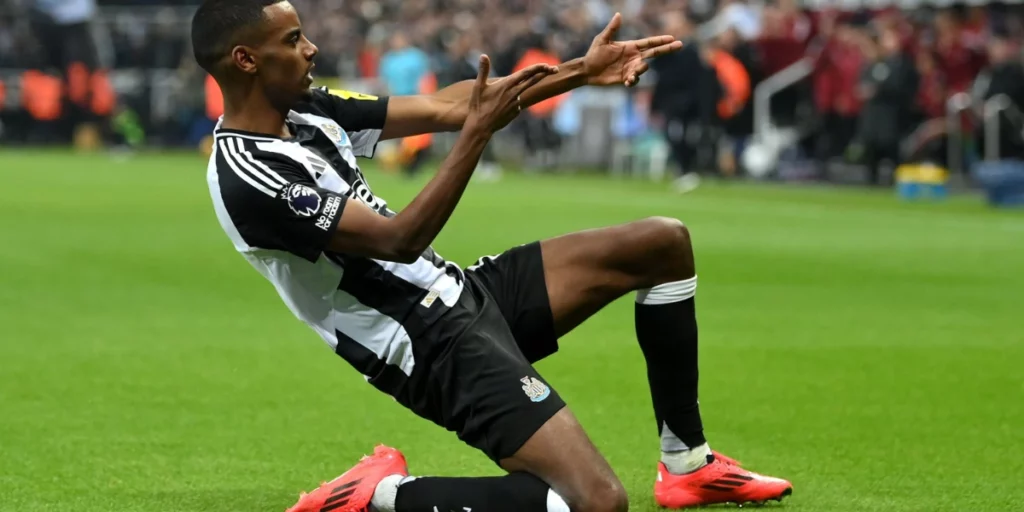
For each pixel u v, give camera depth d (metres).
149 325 22.09
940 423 15.52
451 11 71.38
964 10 53.16
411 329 10.62
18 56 77.75
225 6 10.46
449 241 33.38
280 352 19.89
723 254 31.78
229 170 10.45
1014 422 15.57
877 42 52.31
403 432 15.20
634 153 61.50
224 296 25.22
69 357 19.34
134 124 77.50
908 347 20.31
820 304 24.56
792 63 56.31
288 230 10.27
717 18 61.59
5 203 43.09
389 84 57.16
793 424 15.49
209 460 13.91
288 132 10.98
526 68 10.16
